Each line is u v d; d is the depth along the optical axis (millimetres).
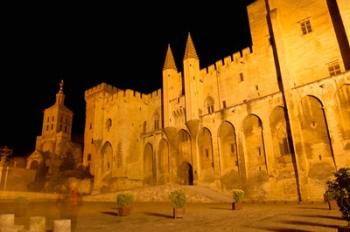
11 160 63844
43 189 48656
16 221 15797
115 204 30484
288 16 35781
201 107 41312
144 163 47438
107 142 49469
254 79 37312
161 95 50562
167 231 11102
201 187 34219
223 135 36750
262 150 32312
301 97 30000
